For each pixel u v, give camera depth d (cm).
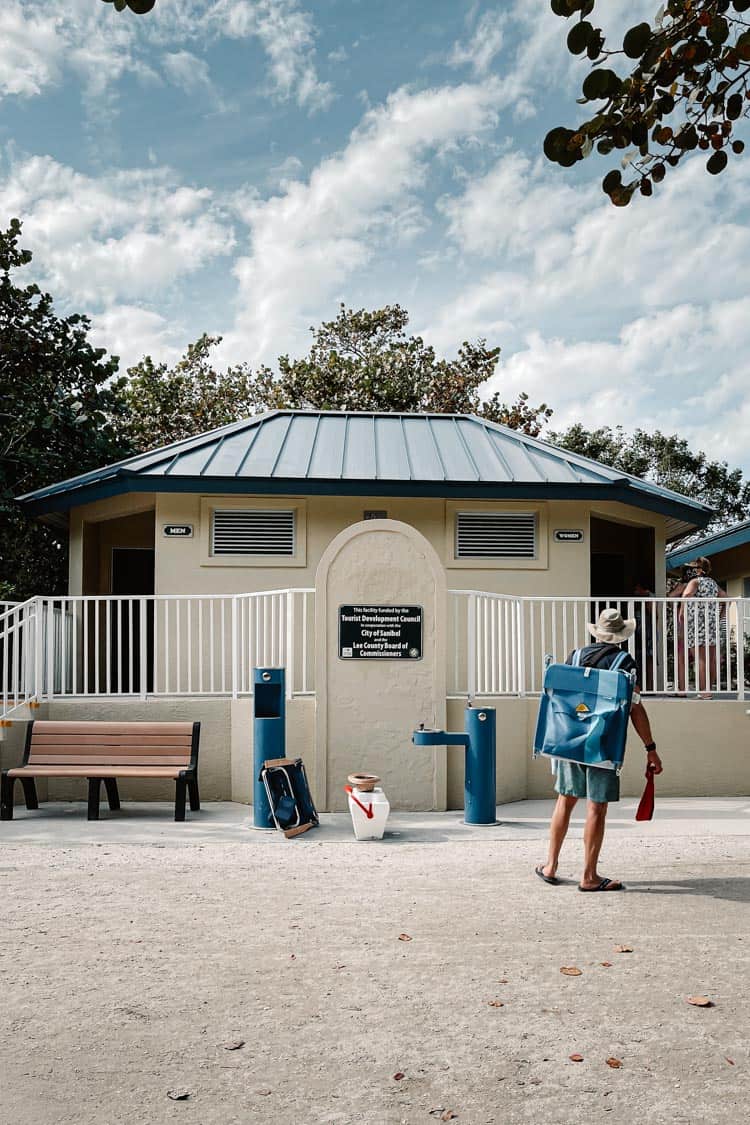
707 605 1116
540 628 1338
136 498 1368
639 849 795
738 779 1098
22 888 664
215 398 2944
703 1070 374
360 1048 394
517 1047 395
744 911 598
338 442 1458
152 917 588
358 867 729
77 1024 420
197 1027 416
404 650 985
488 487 1293
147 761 974
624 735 648
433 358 2942
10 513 1611
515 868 724
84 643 1116
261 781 890
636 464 3466
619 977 477
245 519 1320
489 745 912
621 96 467
